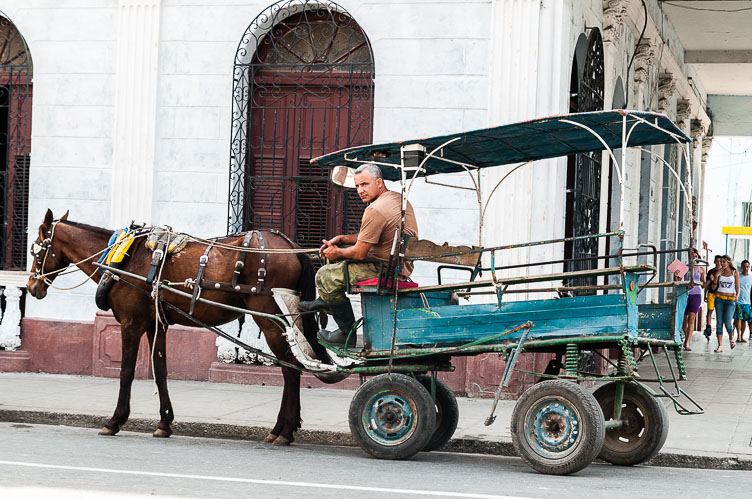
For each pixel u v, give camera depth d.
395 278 8.67
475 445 9.47
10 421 10.77
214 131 13.30
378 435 8.63
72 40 13.70
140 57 13.42
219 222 13.27
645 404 8.64
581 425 7.86
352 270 8.83
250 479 7.27
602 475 8.05
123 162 13.45
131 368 9.88
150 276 9.64
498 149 9.35
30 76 14.07
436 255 8.69
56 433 9.88
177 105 13.39
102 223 13.60
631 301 7.97
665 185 22.48
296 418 9.56
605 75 15.39
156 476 7.25
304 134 13.30
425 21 12.62
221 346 13.05
